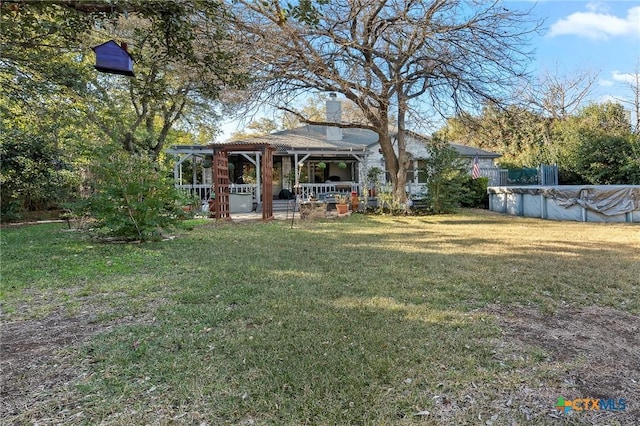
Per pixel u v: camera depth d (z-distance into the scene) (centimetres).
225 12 359
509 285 420
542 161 2105
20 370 241
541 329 298
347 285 423
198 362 247
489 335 284
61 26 328
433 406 198
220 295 391
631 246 672
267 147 1198
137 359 253
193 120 1806
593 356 251
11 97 744
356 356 251
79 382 226
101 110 1093
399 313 330
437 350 259
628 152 1614
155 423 187
